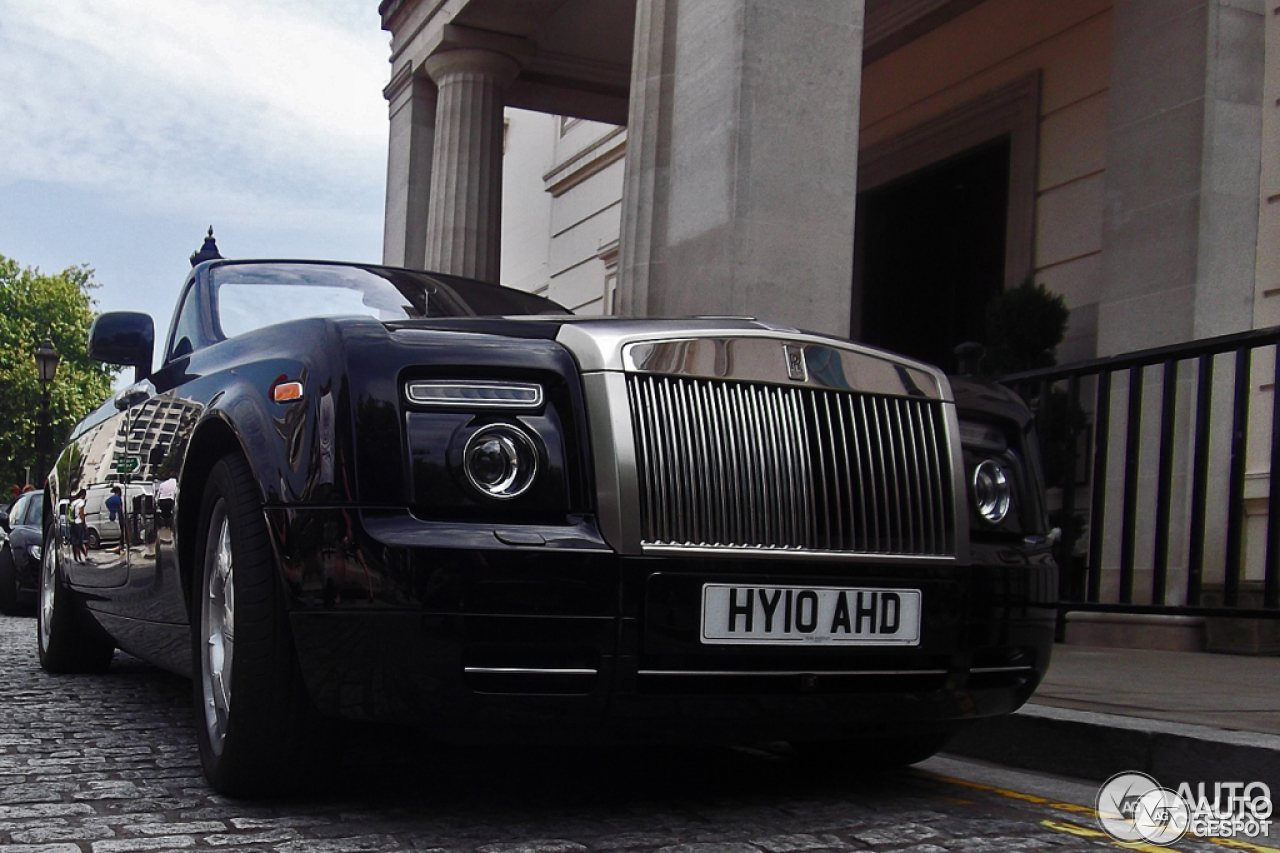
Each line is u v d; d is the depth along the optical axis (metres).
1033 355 8.02
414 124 11.47
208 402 3.15
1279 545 4.72
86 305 59.38
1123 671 4.91
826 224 5.99
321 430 2.56
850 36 6.11
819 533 2.74
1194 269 6.68
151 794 2.90
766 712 2.66
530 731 2.52
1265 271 6.83
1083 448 7.29
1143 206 7.05
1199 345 4.99
